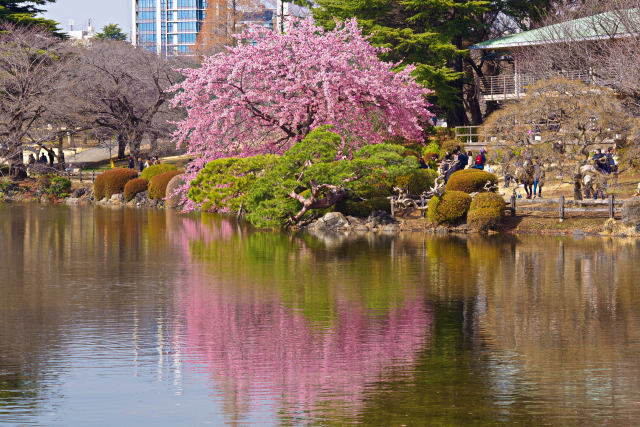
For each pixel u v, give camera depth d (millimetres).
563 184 38406
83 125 66812
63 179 54969
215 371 11164
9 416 9414
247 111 37000
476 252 24562
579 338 13062
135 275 19891
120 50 67000
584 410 9609
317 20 55156
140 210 44375
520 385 10570
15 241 28078
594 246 26203
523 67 52281
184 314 14922
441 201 31484
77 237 29406
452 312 15117
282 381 10711
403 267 21234
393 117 37750
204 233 30906
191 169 41125
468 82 60719
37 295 17000
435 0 51688
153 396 10117
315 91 36594
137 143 67812
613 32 45750
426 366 11430
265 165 36094
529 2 60312
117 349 12328
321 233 30906
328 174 31406
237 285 18266
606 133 31969
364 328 13750
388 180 34094
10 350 12281
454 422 9234
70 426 9109
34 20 73562
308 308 15500
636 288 17781
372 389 10391
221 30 81750
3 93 59625
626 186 34438
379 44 51438
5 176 59875
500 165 36000
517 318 14602
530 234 30156
